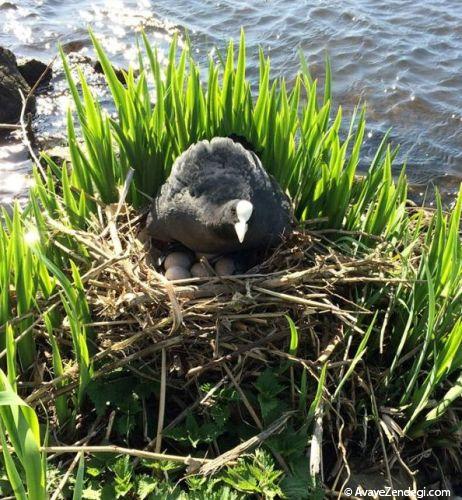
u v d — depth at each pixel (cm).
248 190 71
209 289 69
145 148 84
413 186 123
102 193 84
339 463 65
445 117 143
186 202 71
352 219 83
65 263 75
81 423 66
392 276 74
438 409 65
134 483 59
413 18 185
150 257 76
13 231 65
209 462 60
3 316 65
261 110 86
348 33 177
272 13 191
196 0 203
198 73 85
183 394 68
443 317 70
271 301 69
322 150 85
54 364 63
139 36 183
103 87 157
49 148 131
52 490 59
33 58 156
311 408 63
